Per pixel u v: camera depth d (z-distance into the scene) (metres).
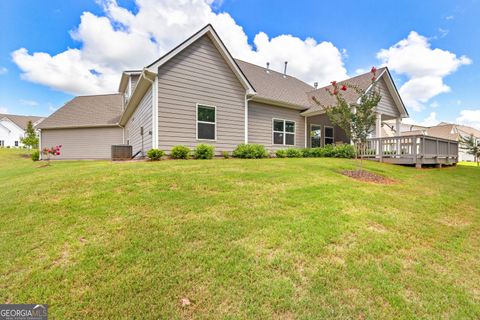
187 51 9.20
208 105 9.71
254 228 3.20
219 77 10.02
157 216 3.47
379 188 5.75
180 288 2.13
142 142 10.67
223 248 2.72
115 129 17.19
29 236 2.94
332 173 6.86
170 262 2.46
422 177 8.13
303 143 14.29
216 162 7.68
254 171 6.36
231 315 1.88
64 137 17.59
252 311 1.92
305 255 2.66
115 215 3.48
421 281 2.37
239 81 10.62
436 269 2.60
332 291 2.16
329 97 13.89
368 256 2.73
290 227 3.26
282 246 2.81
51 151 10.16
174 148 8.54
